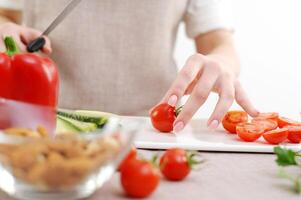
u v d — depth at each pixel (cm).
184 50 140
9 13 100
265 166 59
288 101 145
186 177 54
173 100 70
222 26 100
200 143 65
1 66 59
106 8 94
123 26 95
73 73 96
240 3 139
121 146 46
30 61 60
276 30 141
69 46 95
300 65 143
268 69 143
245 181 54
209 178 54
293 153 55
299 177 56
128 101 97
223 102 72
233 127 71
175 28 101
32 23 96
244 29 141
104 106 97
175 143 64
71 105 96
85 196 47
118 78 96
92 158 44
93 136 45
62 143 44
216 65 74
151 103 98
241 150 64
